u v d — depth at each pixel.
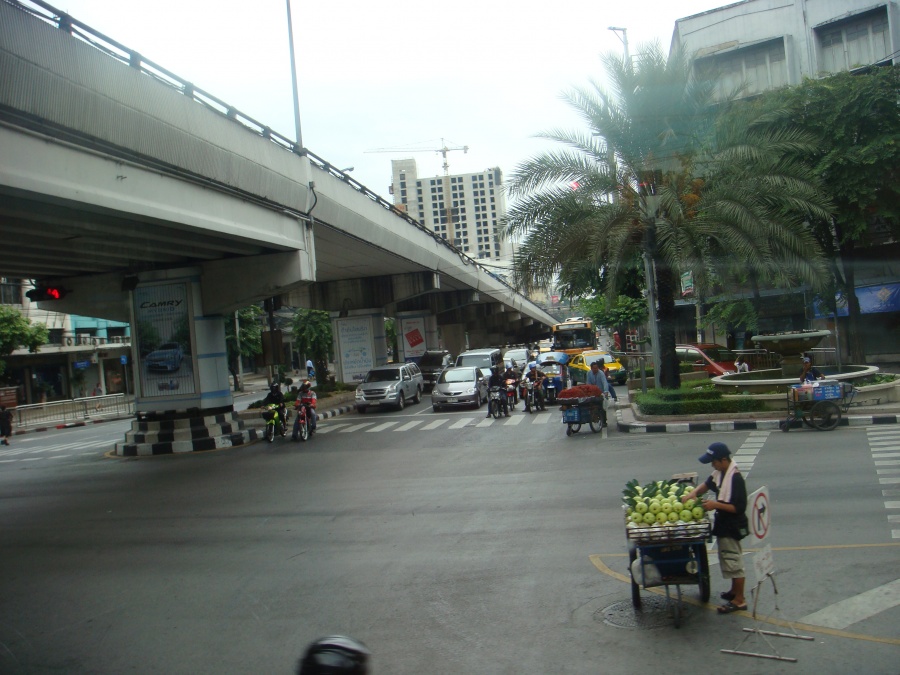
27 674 6.12
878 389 18.38
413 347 51.97
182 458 20.30
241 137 16.34
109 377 57.06
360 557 8.99
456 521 10.47
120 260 20.25
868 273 28.77
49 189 10.61
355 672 2.77
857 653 5.40
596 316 38.69
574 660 5.62
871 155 24.30
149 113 12.55
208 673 5.91
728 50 35.06
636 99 19.00
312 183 20.73
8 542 11.38
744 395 19.67
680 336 46.94
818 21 33.59
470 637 6.24
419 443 19.66
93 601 8.05
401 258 32.16
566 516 10.20
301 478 15.34
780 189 18.45
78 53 10.70
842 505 9.59
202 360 22.41
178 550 10.05
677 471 12.73
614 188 19.14
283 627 6.82
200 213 15.08
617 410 23.38
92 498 14.95
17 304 46.69
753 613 6.05
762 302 31.09
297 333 43.72
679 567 6.21
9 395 41.56
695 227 18.03
